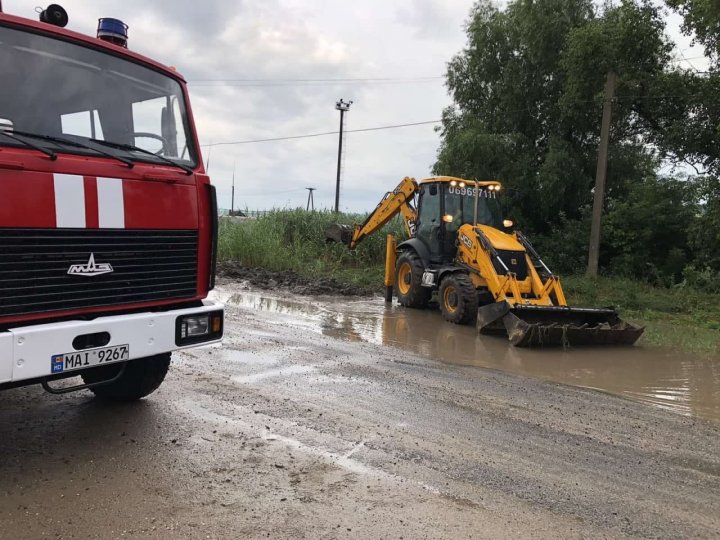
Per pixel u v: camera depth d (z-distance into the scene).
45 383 3.62
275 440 4.22
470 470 3.85
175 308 4.27
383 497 3.42
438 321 9.99
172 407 4.84
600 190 15.45
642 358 7.86
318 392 5.42
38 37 3.68
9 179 3.23
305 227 19.72
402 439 4.35
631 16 15.27
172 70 4.51
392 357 7.04
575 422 4.93
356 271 16.25
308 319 9.49
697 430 4.88
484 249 9.48
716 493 3.68
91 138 3.86
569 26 17.14
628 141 17.83
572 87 16.08
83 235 3.58
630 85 15.36
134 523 3.02
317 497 3.38
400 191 12.69
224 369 6.04
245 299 11.40
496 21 18.53
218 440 4.18
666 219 15.32
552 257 17.02
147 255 3.97
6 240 3.22
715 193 14.44
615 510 3.39
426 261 10.99
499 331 9.05
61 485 3.41
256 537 2.93
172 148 4.37
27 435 4.14
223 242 16.67
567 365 7.22
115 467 3.68
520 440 4.45
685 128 15.30
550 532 3.10
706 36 14.58
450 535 3.03
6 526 2.95
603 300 12.75
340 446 4.16
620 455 4.25
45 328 3.33
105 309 3.73
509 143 17.56
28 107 3.54
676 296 13.30
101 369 4.39
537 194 17.30
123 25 4.29
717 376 6.96
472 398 5.47
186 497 3.32
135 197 3.87
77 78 3.85
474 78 19.12
